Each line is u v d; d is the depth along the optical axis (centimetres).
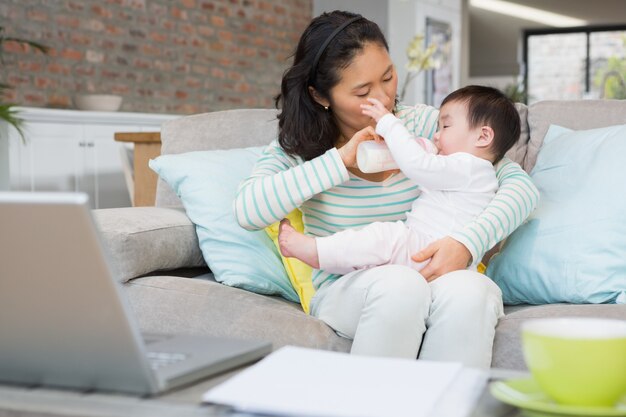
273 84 827
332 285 168
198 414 87
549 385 86
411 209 184
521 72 1370
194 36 727
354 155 173
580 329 90
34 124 495
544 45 1411
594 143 197
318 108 185
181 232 203
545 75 1411
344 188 183
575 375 83
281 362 100
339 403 85
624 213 182
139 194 324
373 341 144
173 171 212
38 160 498
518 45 1354
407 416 82
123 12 655
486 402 90
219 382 100
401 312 144
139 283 188
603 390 84
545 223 188
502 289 193
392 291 145
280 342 165
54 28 600
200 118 240
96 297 88
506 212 173
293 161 186
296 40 856
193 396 93
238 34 777
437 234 175
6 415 91
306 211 187
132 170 407
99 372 94
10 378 99
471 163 178
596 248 179
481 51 1378
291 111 184
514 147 222
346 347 164
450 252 164
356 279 159
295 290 196
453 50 942
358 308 157
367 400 86
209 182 207
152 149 320
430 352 148
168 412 88
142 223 195
